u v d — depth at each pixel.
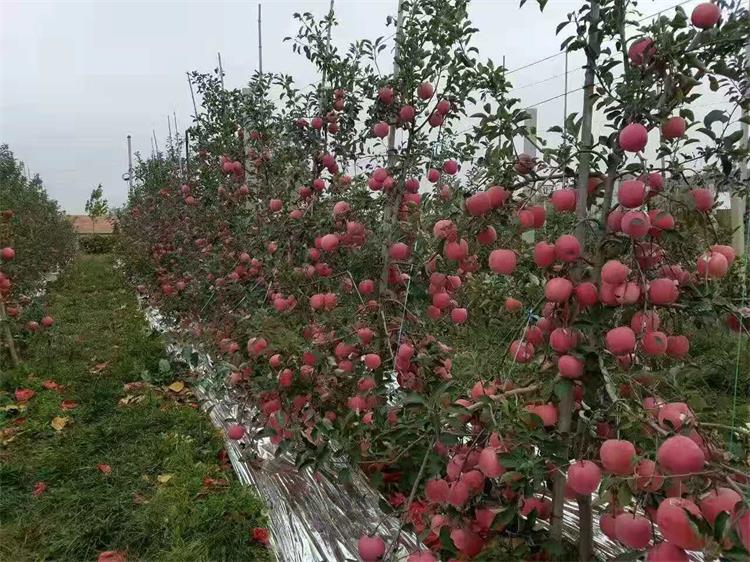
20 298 7.00
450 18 2.66
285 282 3.20
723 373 2.63
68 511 2.96
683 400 1.57
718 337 2.87
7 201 8.77
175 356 5.31
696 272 1.58
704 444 1.37
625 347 1.45
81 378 5.13
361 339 2.66
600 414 1.53
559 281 1.55
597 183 1.67
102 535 2.76
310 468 3.03
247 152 4.68
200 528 2.75
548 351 1.69
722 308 1.57
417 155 2.93
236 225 4.77
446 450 2.03
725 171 1.63
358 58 3.26
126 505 3.00
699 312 1.56
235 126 5.03
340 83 3.30
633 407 1.61
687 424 1.33
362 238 2.93
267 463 3.20
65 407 4.46
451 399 1.85
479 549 1.72
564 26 1.64
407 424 1.95
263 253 3.86
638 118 1.53
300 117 3.59
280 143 4.26
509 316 2.78
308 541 2.49
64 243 14.16
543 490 1.86
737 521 1.11
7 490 3.19
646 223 1.44
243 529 2.72
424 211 2.86
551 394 1.70
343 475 2.38
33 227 8.93
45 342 6.18
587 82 1.62
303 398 2.74
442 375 2.62
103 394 4.63
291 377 2.71
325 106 3.42
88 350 6.18
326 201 3.31
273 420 2.86
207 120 5.82
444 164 2.95
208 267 4.91
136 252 10.13
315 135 3.42
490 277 2.94
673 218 1.60
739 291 1.97
